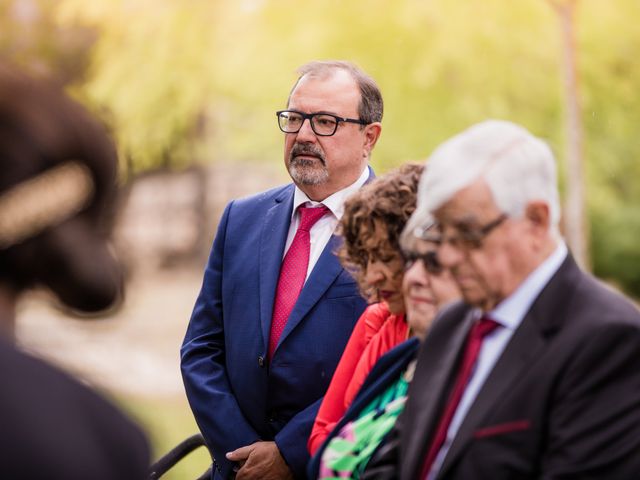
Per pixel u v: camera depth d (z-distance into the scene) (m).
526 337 4.88
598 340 4.69
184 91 23.78
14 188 3.61
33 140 3.64
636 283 29.31
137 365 24.94
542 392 4.75
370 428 5.82
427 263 5.46
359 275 6.52
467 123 20.34
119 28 23.28
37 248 3.68
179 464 16.20
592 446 4.59
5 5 26.59
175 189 42.69
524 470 4.73
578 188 19.58
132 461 3.72
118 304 3.97
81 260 3.72
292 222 8.55
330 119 8.32
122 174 4.07
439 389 5.21
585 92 21.12
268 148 23.58
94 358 24.98
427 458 5.11
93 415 3.69
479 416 4.85
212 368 8.38
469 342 5.21
